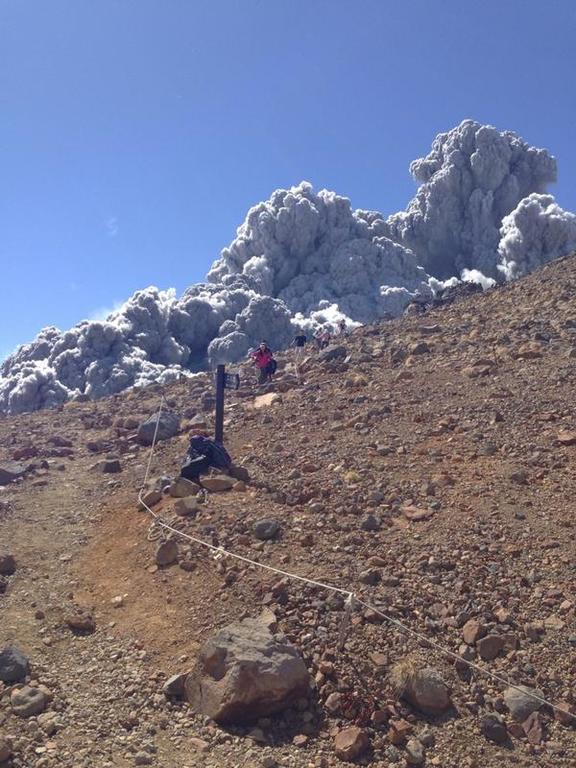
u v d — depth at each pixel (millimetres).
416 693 6770
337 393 16531
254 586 8281
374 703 6738
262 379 20344
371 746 6391
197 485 11156
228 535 9445
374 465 11703
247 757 6246
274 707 6668
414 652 7316
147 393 22062
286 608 7898
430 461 11664
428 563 8602
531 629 7508
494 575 8367
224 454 11875
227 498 10695
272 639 7066
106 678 7242
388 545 9094
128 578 9000
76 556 9844
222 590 8320
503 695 6867
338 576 8398
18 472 13242
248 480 11508
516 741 6457
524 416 13016
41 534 10617
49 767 5977
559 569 8383
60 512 11461
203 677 6902
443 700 6758
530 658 7227
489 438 12266
